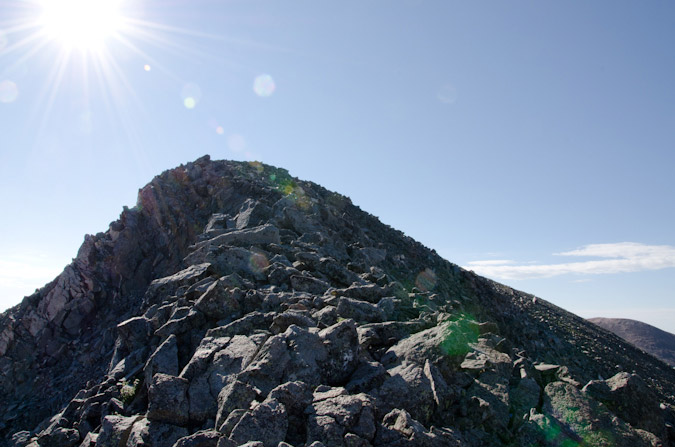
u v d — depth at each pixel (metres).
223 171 43.31
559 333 43.38
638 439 9.97
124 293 31.30
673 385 42.50
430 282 34.38
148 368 11.77
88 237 33.19
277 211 29.59
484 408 10.27
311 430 7.91
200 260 21.23
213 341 12.05
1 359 26.91
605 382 11.98
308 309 14.80
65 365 26.11
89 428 11.10
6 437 20.83
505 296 50.09
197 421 9.23
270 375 9.81
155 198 37.41
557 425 10.25
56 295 30.14
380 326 13.73
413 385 10.14
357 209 48.03
